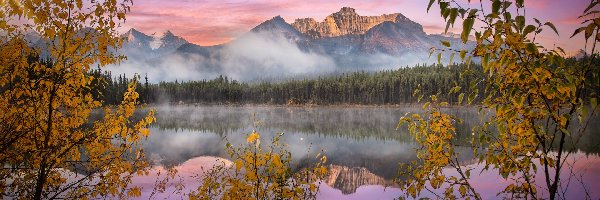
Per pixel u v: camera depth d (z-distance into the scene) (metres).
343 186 28.17
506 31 2.91
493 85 3.53
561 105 3.29
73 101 4.93
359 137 74.81
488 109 3.68
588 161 16.27
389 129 89.56
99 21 4.66
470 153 22.23
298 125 102.19
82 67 4.71
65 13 4.49
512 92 3.23
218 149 51.34
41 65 4.63
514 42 2.90
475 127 4.12
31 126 4.72
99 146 5.14
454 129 4.53
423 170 4.77
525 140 3.55
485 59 2.96
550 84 2.99
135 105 5.23
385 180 32.19
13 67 4.53
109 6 4.66
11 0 3.85
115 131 5.10
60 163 5.02
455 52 3.18
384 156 50.03
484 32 2.93
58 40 4.60
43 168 4.72
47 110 4.93
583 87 2.92
